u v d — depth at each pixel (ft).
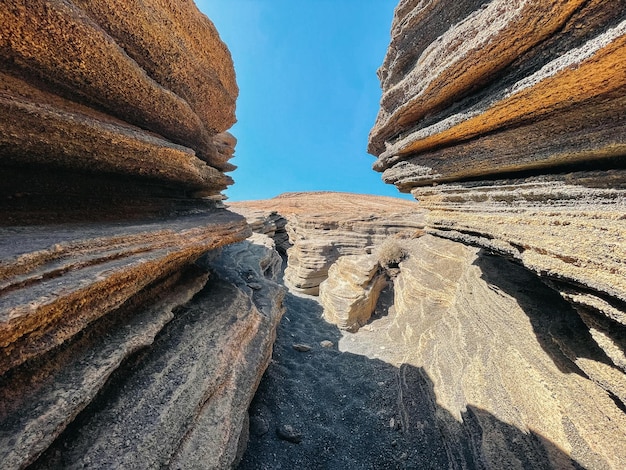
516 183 18.03
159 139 17.52
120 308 14.94
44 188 14.40
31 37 10.49
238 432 16.34
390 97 28.73
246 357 21.04
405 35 26.48
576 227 13.12
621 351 11.73
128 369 14.28
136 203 20.13
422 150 26.04
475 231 20.36
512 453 16.63
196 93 24.38
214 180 29.22
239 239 26.89
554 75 12.83
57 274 9.71
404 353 39.40
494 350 23.26
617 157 13.69
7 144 11.02
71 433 10.81
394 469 22.54
